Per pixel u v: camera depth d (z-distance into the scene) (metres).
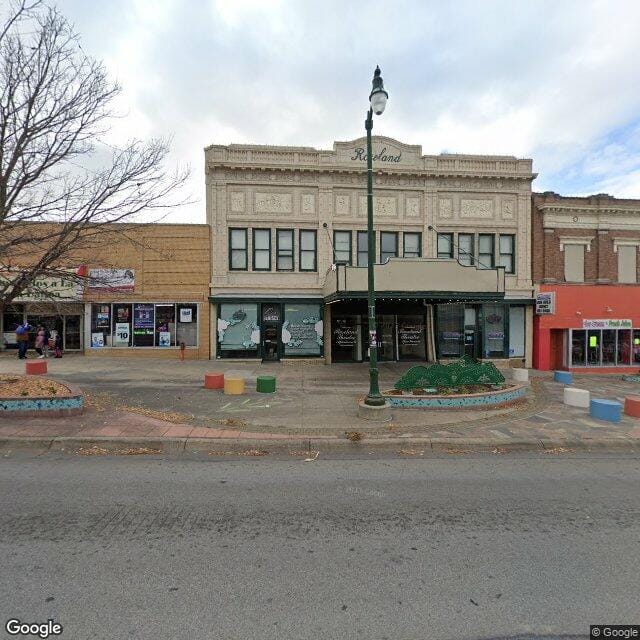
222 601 2.76
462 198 18.72
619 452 6.64
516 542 3.63
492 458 6.21
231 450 6.34
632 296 18.98
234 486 4.88
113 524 3.86
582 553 3.46
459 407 8.91
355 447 6.53
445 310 18.95
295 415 8.16
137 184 10.39
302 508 4.29
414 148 18.45
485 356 18.86
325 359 17.92
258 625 2.54
